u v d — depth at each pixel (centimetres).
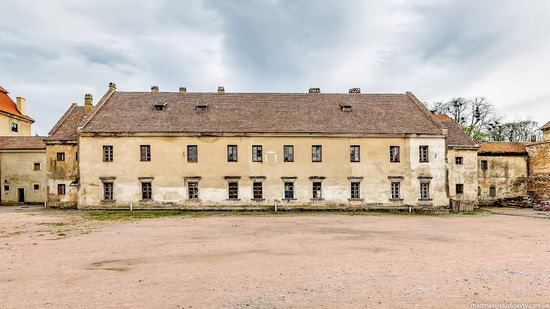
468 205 3762
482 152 4575
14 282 1123
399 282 1116
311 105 4056
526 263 1384
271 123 3734
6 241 1850
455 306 910
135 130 3562
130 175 3566
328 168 3678
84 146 3559
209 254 1530
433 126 3831
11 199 4691
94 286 1077
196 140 3622
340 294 1001
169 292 1018
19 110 5816
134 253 1552
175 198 3584
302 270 1261
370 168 3703
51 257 1476
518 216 3281
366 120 3856
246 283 1103
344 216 3194
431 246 1736
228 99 4081
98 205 3544
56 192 3872
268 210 3612
